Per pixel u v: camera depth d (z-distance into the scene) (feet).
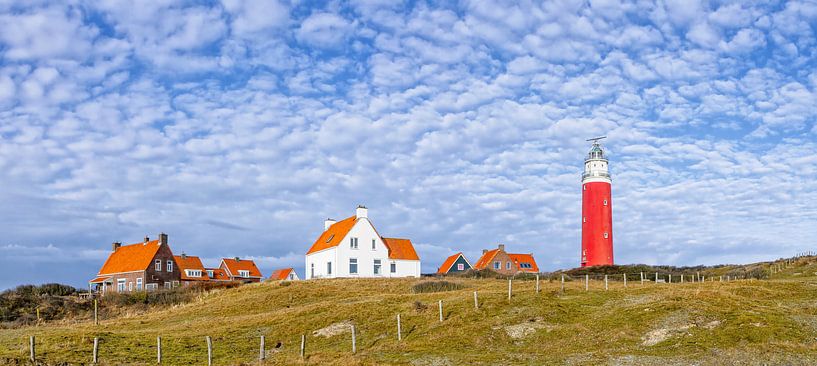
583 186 348.38
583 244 344.69
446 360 116.06
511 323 139.85
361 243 281.13
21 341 143.02
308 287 229.25
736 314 130.11
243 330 154.40
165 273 335.88
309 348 135.44
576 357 112.88
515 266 368.89
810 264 257.34
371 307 164.55
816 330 120.37
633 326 130.72
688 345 115.03
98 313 222.69
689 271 294.46
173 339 144.77
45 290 278.67
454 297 171.63
